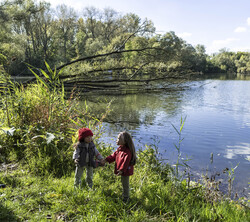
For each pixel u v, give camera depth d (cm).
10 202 306
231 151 850
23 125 561
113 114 1419
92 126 614
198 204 372
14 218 277
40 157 467
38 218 282
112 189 382
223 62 11856
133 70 1048
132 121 1270
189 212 323
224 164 718
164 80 1034
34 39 5462
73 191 350
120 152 350
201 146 901
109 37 5266
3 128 491
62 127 575
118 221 282
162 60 979
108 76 1028
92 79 1012
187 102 2122
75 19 6050
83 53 4872
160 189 405
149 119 1356
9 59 662
